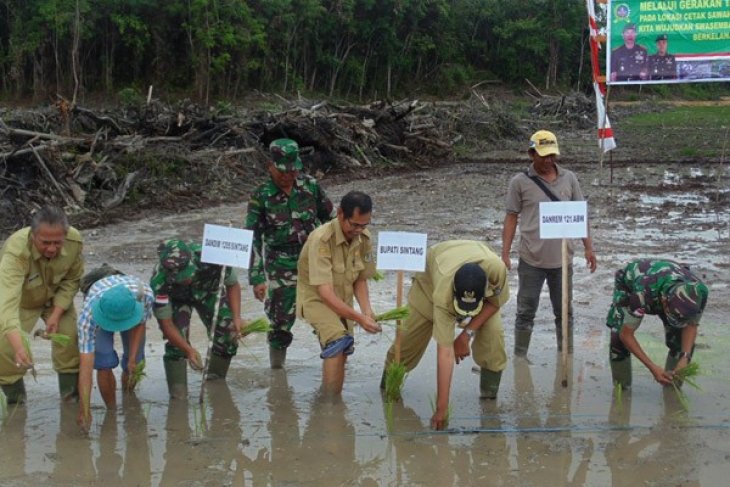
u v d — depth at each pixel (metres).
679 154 24.14
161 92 40.94
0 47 39.81
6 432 5.47
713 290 8.95
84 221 13.31
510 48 58.81
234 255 5.72
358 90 49.75
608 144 15.00
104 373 5.71
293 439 5.39
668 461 5.03
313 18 45.84
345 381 6.52
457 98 54.12
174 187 15.81
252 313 8.31
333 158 20.41
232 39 40.41
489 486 4.72
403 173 21.17
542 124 35.44
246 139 19.05
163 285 5.67
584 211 6.17
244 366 6.88
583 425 5.59
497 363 5.93
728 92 66.38
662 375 5.75
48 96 39.06
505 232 7.04
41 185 13.82
